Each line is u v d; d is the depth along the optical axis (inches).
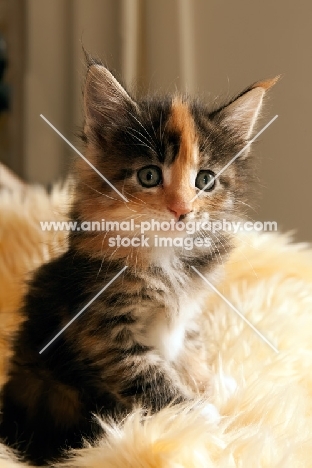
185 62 24.5
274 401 13.6
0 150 27.9
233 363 15.5
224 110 15.0
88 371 13.9
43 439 14.2
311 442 12.5
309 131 23.0
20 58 27.6
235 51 24.0
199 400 13.5
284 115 23.1
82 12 25.9
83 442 13.3
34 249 20.1
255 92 15.2
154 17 25.0
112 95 14.3
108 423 13.1
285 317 17.0
